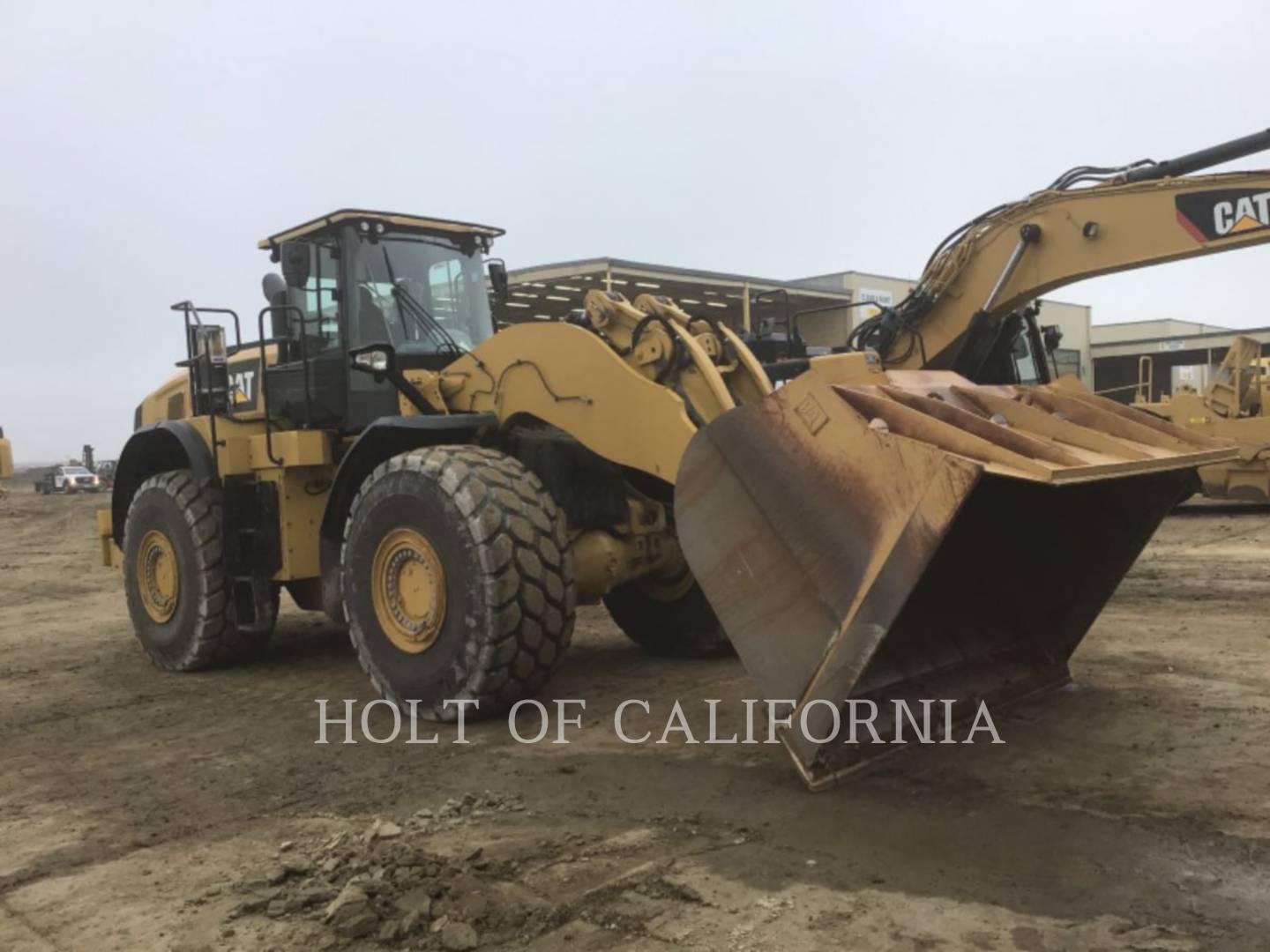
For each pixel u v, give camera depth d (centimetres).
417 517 458
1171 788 331
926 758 369
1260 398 1325
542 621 443
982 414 396
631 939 248
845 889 269
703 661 577
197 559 612
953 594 436
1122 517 438
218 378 645
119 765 429
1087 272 670
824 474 331
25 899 294
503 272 634
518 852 304
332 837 324
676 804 340
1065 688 457
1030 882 268
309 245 547
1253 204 604
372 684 495
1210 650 540
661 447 446
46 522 2558
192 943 259
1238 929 239
